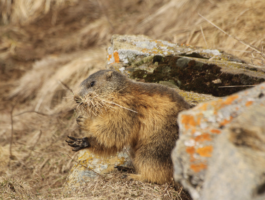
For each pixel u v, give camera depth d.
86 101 13.28
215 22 26.47
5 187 14.41
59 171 18.30
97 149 13.81
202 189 6.79
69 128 22.05
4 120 25.08
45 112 25.11
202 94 16.77
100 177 14.08
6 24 38.09
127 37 21.11
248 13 25.11
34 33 36.25
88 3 39.91
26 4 38.88
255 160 6.00
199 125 7.83
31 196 14.15
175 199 11.91
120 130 13.05
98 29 34.34
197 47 20.25
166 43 20.45
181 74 17.77
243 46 23.00
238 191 5.86
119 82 13.36
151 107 13.03
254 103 7.64
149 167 12.80
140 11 36.38
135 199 11.77
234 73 16.83
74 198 12.25
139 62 18.91
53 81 27.41
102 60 28.19
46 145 20.98
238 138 6.48
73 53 31.62
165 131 12.70
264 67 15.74
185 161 7.34
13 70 31.88
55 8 39.06
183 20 29.81
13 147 21.05
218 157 6.63
